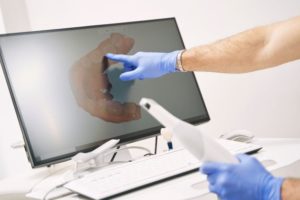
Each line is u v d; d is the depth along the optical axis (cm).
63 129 108
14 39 109
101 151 108
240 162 79
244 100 168
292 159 93
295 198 71
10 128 182
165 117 74
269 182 74
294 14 161
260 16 164
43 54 112
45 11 181
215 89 170
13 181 124
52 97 109
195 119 130
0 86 180
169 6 172
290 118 165
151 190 86
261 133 168
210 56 117
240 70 116
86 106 114
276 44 105
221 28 168
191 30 171
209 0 168
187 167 94
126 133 118
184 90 132
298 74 161
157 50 132
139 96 124
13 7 179
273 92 165
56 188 98
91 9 177
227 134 125
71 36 118
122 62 124
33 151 103
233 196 75
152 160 102
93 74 118
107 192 84
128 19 175
